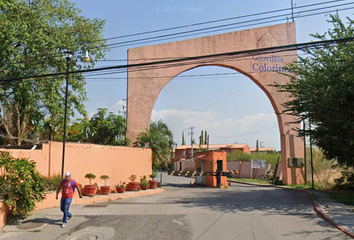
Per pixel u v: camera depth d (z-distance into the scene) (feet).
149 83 70.28
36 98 52.39
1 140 53.67
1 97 52.44
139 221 30.17
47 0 54.19
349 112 46.55
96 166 49.21
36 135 62.95
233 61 74.90
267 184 85.61
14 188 28.71
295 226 28.22
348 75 44.16
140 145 66.54
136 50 70.74
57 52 52.95
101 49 59.36
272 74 76.79
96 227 27.91
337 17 49.37
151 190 58.13
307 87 49.08
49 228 27.43
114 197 47.57
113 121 72.18
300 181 77.82
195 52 73.00
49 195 36.01
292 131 78.07
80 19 58.34
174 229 27.20
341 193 50.72
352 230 26.05
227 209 37.50
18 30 46.83
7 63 49.26
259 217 32.24
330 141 48.78
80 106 58.54
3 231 26.22
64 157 42.19
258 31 77.00
